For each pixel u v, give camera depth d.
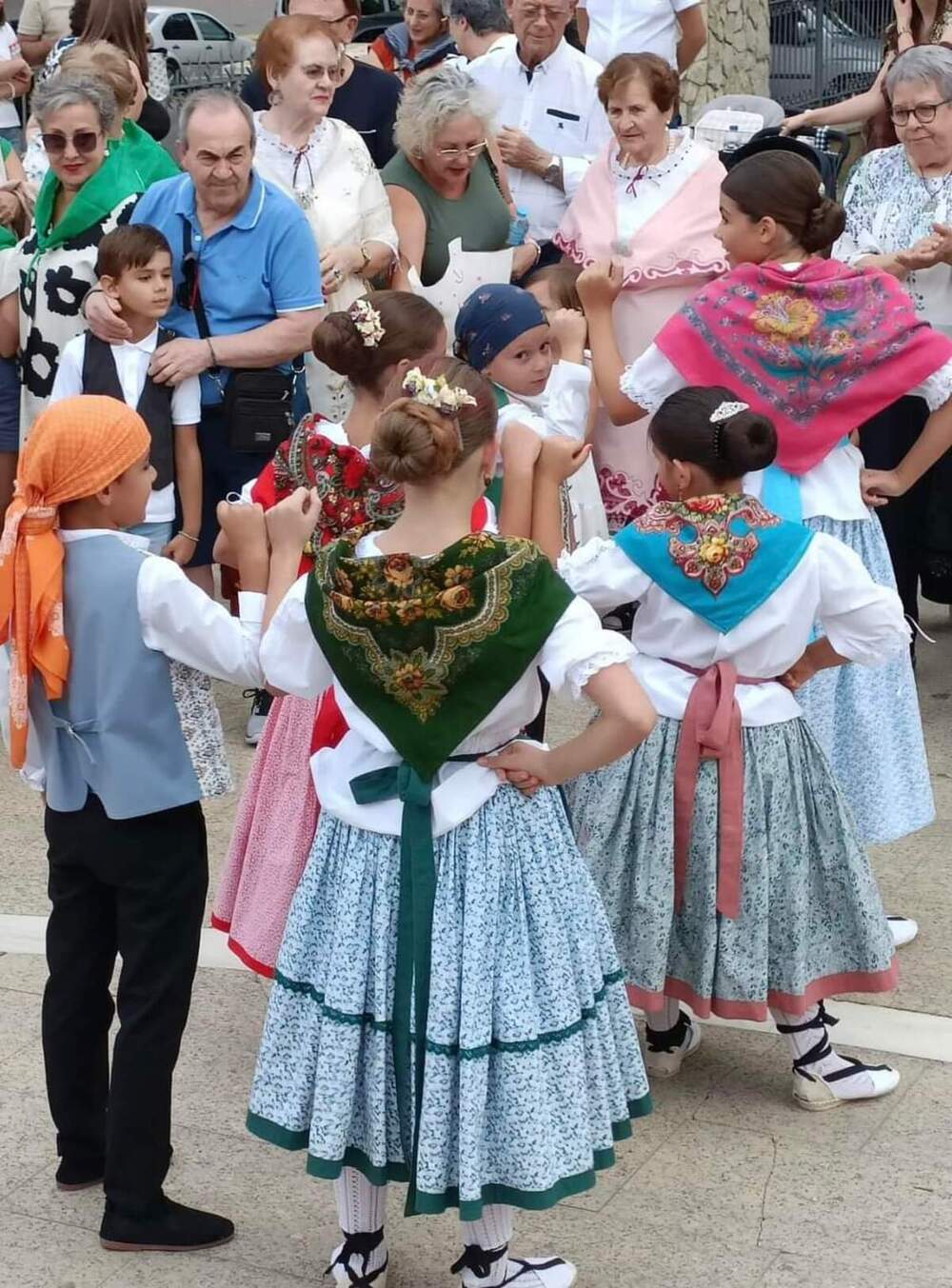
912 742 3.98
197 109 4.90
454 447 2.59
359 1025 2.72
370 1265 2.88
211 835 4.79
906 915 4.25
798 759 3.33
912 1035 3.71
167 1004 3.00
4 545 2.87
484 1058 2.63
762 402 3.79
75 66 5.30
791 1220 3.08
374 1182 2.75
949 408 3.87
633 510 5.39
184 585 2.87
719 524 3.24
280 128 5.47
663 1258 2.99
